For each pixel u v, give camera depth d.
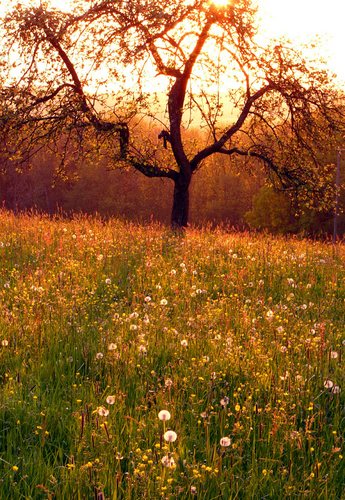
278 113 22.39
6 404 4.47
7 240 12.40
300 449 3.97
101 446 3.82
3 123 20.09
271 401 4.68
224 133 23.17
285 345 6.23
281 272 10.98
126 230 15.45
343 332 7.18
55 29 19.31
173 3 19.64
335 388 4.73
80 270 9.74
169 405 4.48
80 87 20.47
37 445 4.03
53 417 4.37
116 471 3.51
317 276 10.94
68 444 4.07
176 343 6.02
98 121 20.92
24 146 21.61
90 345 5.84
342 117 21.72
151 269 10.28
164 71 21.14
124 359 5.36
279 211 73.25
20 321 6.52
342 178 64.69
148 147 23.62
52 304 7.29
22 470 3.66
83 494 3.37
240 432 4.15
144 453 3.71
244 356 5.60
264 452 4.03
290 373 5.27
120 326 6.56
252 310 7.82
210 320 6.80
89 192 103.75
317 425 4.45
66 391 4.91
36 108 20.53
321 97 21.44
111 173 104.38
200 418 4.46
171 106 22.69
